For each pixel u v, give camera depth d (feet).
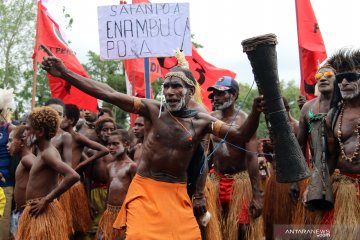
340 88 18.63
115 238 23.70
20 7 74.02
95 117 30.25
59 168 19.93
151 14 27.37
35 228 19.77
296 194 20.95
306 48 30.04
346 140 18.76
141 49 27.35
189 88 16.30
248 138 15.64
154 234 15.76
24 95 74.13
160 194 16.10
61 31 31.19
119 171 24.30
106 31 27.48
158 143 16.19
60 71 15.53
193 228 16.33
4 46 73.82
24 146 21.83
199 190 18.72
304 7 30.30
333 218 18.71
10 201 24.54
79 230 25.48
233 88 23.80
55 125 20.22
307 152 23.79
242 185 23.63
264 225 23.26
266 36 13.65
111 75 85.66
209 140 22.22
